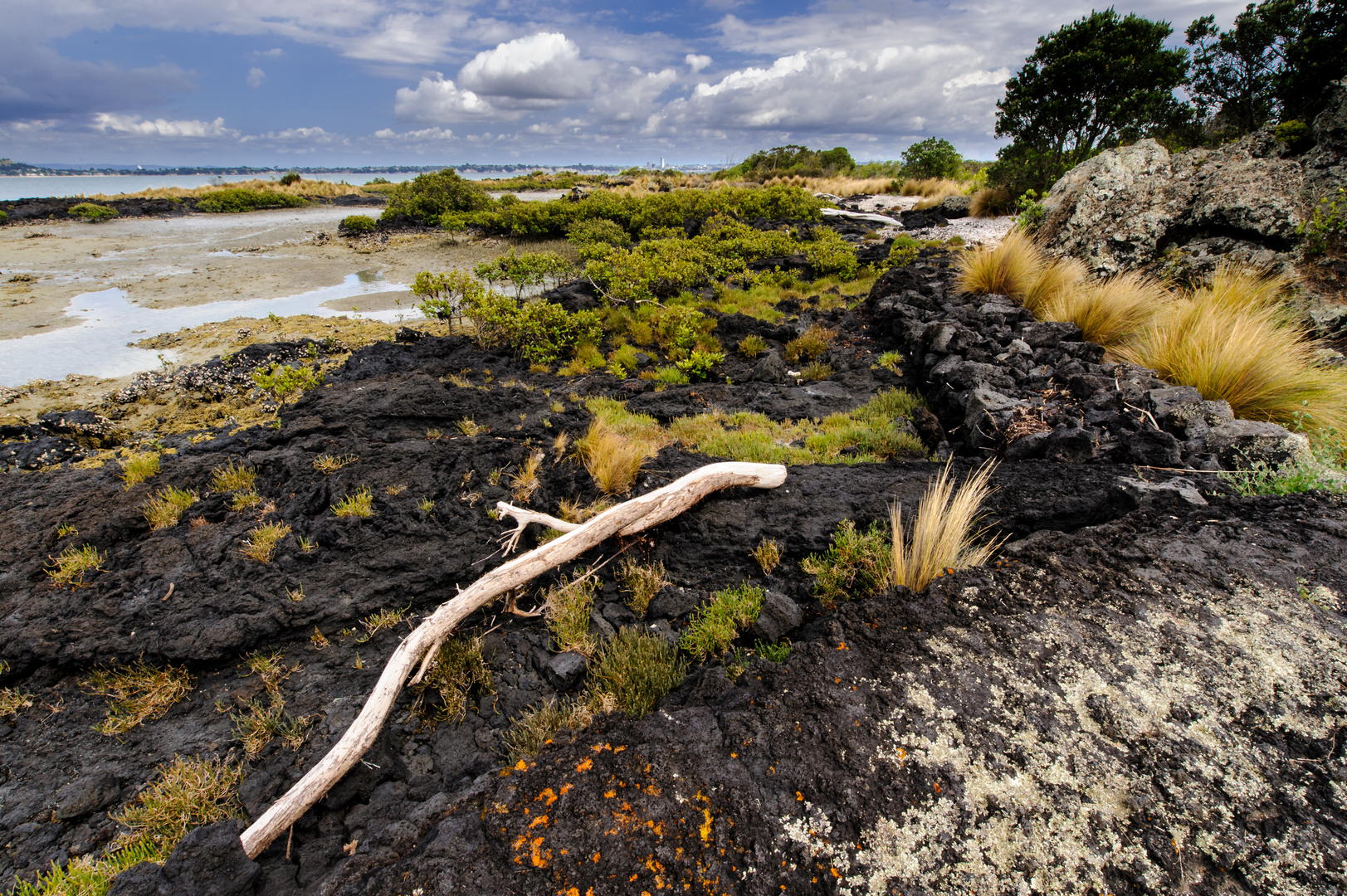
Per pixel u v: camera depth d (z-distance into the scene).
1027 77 20.73
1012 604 3.49
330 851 3.01
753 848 2.34
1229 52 15.31
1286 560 3.57
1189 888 2.16
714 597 4.67
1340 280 7.99
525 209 23.53
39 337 11.50
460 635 4.39
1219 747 2.59
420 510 5.35
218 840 2.77
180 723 3.85
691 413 7.92
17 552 4.90
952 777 2.54
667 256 15.12
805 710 2.94
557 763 2.78
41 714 3.88
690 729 2.96
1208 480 4.72
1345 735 2.59
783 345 10.82
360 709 3.90
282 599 4.46
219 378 9.07
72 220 28.19
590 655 4.23
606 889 2.23
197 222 28.61
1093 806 2.41
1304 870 2.17
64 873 3.07
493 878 2.30
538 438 6.68
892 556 4.29
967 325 8.55
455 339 10.66
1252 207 9.02
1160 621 3.21
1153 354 6.76
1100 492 4.76
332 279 17.05
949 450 6.45
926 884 2.21
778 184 27.25
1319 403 5.51
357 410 7.22
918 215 22.86
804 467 6.15
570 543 4.54
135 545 5.05
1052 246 11.62
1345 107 8.80
